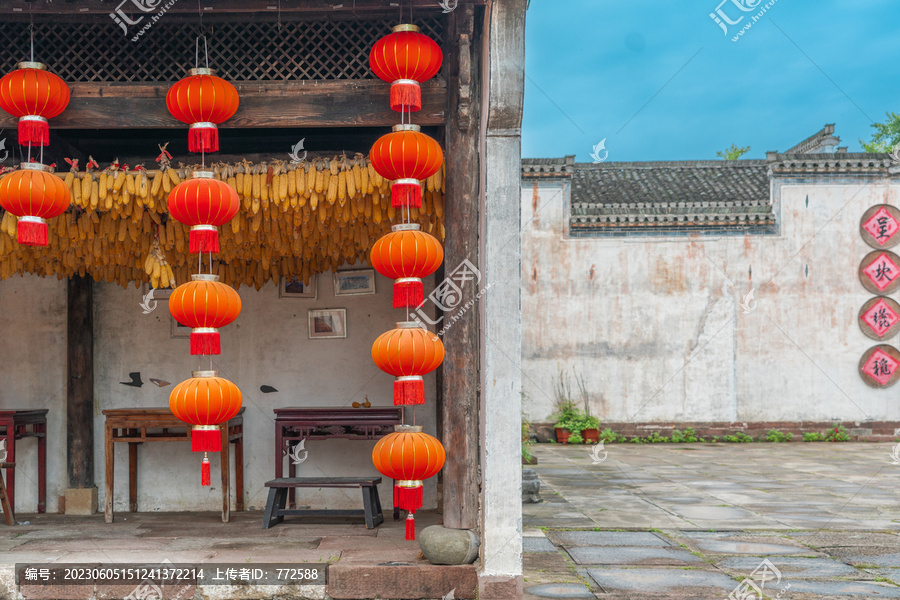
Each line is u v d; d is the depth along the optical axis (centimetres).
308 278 628
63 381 635
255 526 543
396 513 568
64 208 401
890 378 1489
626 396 1508
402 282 397
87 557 433
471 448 428
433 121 428
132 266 589
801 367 1498
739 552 534
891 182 1505
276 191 429
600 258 1526
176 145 603
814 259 1509
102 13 398
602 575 469
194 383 393
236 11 404
